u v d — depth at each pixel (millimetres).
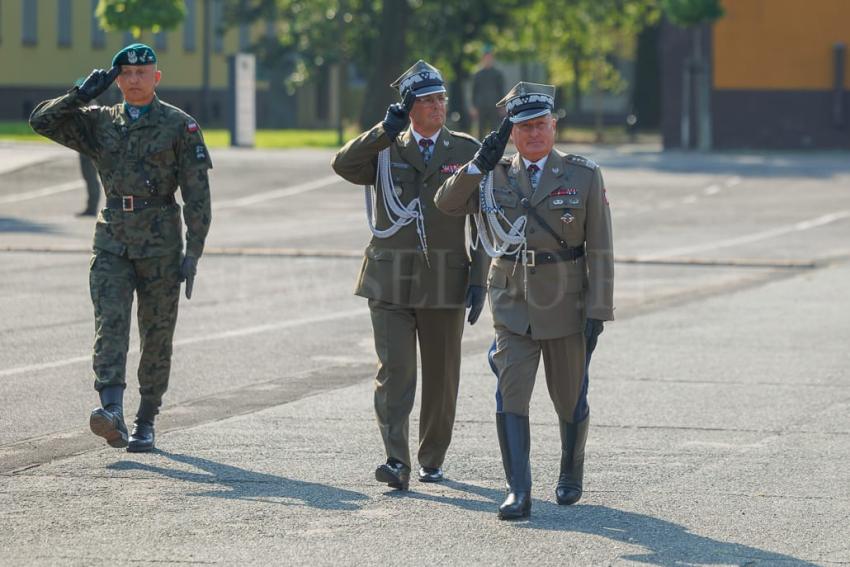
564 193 25547
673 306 51594
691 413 33969
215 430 31984
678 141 141750
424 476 27922
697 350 42688
